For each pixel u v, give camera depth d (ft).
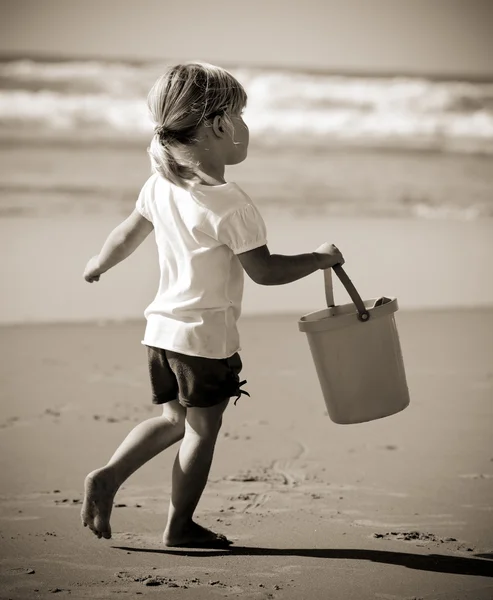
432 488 38.91
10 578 27.71
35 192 149.59
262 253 30.07
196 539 31.04
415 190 167.73
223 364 30.73
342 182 172.45
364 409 31.60
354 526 33.45
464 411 54.65
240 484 39.52
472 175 182.91
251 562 29.40
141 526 33.53
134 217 33.14
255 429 50.19
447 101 228.84
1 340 78.13
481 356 73.10
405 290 103.86
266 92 222.48
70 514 35.01
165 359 31.24
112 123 204.64
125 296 96.89
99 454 45.24
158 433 31.81
